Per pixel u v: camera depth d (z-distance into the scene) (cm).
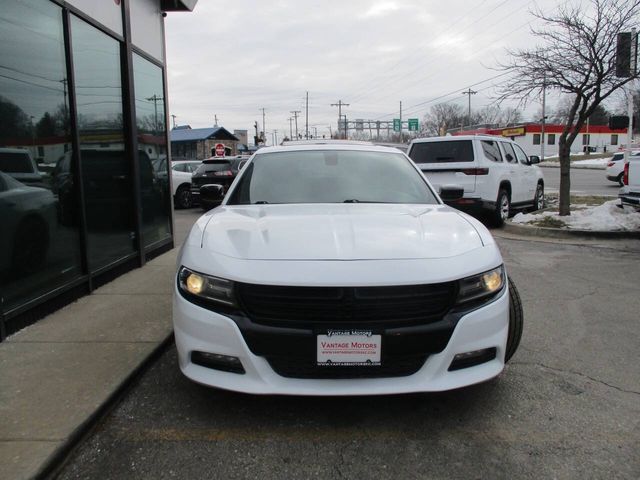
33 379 337
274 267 276
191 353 290
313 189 418
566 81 962
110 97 606
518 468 257
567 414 308
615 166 2202
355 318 271
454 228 330
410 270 276
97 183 571
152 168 736
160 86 773
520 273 656
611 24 897
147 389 341
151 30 736
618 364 378
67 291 500
